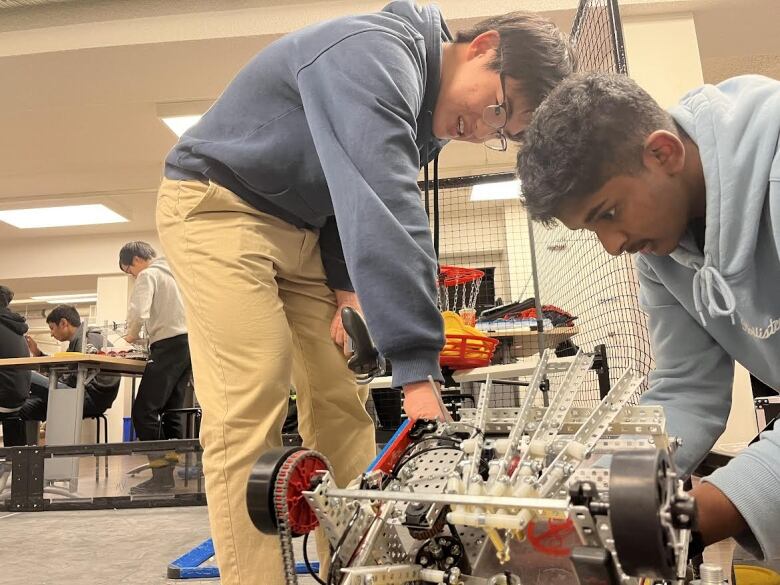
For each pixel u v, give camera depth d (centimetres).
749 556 111
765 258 86
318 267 138
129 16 374
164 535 241
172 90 429
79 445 323
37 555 211
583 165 79
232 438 112
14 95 426
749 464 75
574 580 65
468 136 128
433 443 84
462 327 226
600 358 196
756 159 83
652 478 49
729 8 362
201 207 120
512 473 69
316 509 68
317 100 107
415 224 96
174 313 379
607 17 198
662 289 113
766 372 103
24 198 643
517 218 498
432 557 71
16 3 372
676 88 356
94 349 421
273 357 115
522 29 117
